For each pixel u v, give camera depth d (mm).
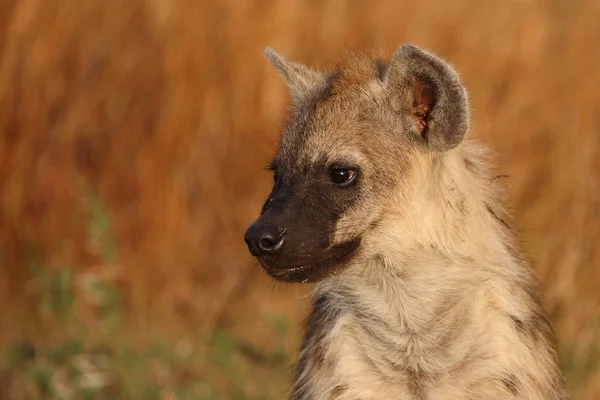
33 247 12594
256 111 13359
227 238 13172
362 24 14133
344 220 7117
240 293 12773
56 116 13008
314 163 7219
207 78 13297
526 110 13391
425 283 7117
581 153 12852
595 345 10922
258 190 13273
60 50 12984
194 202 13250
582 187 12586
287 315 12000
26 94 12859
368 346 7254
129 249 12688
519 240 7777
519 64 13758
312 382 7309
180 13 13312
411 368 7176
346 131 7258
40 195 12836
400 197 7176
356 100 7387
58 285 11969
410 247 7129
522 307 7098
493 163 7984
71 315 11750
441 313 7105
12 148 12797
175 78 13180
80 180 12852
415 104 7277
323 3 14070
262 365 11359
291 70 8008
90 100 13109
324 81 7844
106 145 13148
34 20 12859
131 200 13008
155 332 11812
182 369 11047
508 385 6918
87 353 11039
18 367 11008
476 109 13328
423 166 7176
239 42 13438
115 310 11750
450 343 7074
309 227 7004
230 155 13359
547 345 7285
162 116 13148
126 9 13234
